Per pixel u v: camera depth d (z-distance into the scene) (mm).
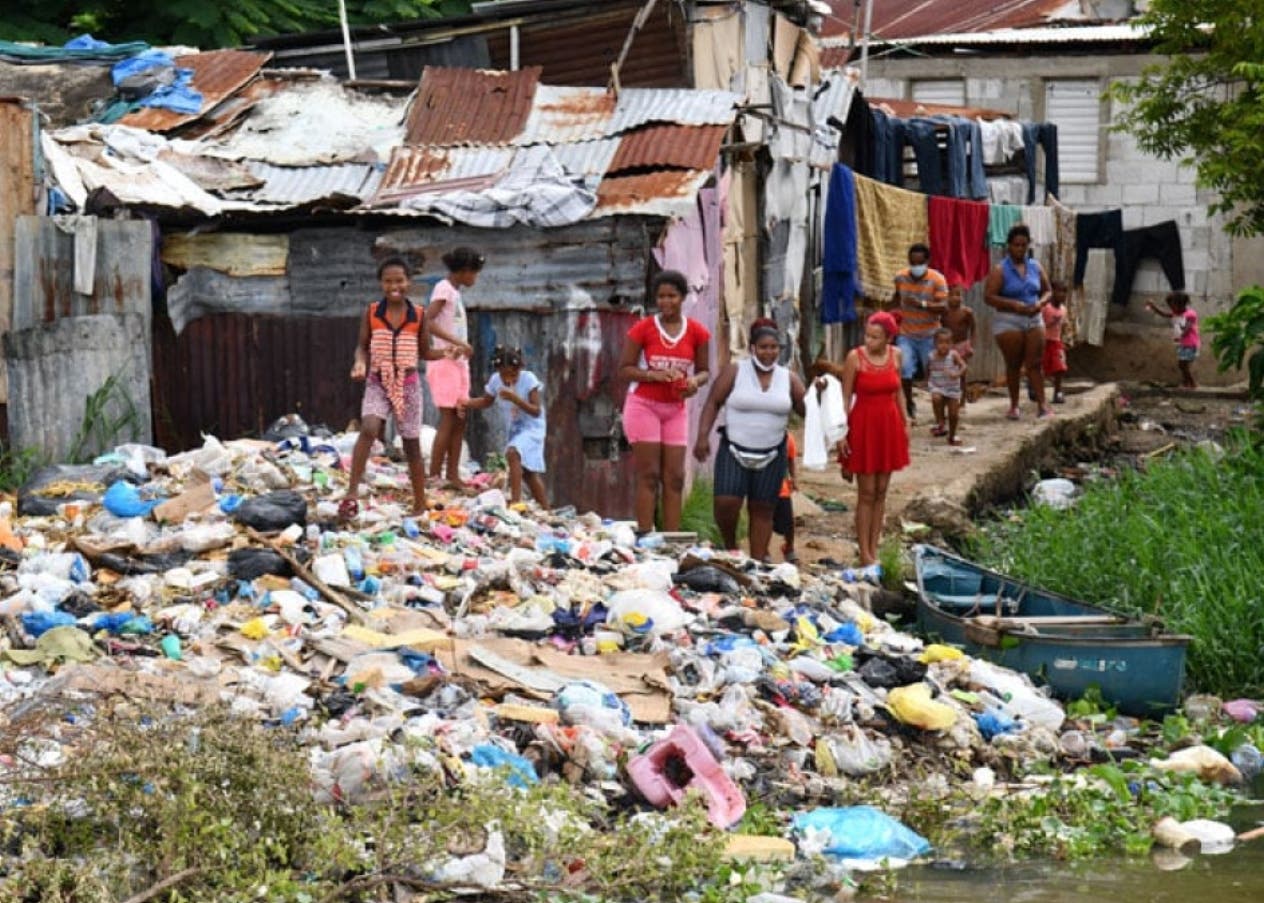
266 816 7422
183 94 17047
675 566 12102
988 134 27328
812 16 21656
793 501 16156
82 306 14281
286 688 9039
